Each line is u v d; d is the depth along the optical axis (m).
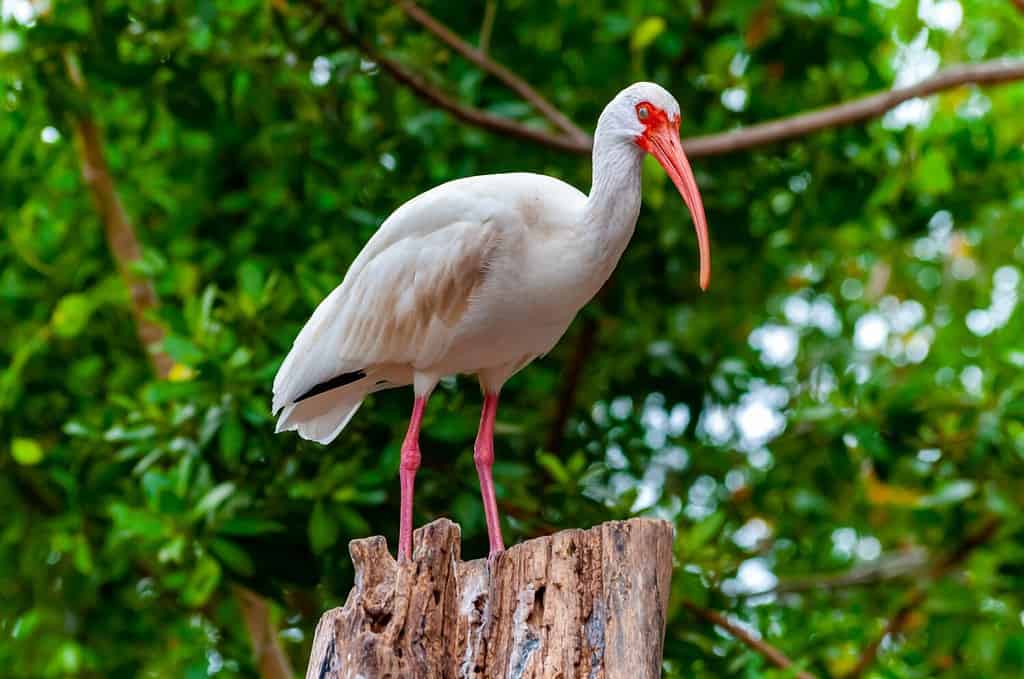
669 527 7.02
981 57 18.22
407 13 13.53
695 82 14.82
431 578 7.02
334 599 11.91
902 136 14.72
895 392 13.09
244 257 13.84
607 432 14.63
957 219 15.49
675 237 13.70
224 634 14.80
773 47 14.24
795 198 14.92
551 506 12.48
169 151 15.59
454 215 9.35
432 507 11.93
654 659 6.77
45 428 14.63
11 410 14.33
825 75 14.93
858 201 14.68
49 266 14.85
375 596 6.95
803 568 15.03
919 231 15.45
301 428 10.36
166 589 14.59
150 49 13.95
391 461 11.51
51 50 13.97
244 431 11.69
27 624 14.17
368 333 9.72
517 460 12.91
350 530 11.32
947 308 18.73
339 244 13.41
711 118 14.41
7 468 14.58
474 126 13.42
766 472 14.51
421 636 6.91
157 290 14.04
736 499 14.88
